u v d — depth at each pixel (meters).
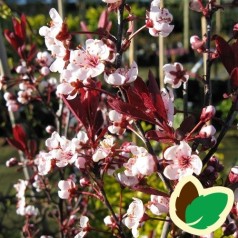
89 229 0.47
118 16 0.44
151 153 0.42
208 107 0.40
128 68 0.43
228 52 0.44
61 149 0.45
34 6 3.74
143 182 0.43
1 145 2.03
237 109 0.43
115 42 0.43
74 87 0.41
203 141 0.40
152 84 0.40
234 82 0.42
